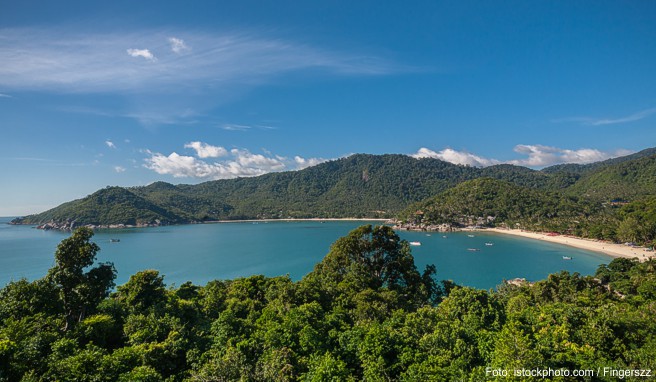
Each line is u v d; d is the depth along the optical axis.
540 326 43.91
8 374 31.31
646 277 95.75
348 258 86.94
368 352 40.12
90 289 50.19
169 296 63.25
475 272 172.88
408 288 82.56
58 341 37.91
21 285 49.41
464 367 35.94
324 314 53.56
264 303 67.69
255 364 37.12
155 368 38.28
